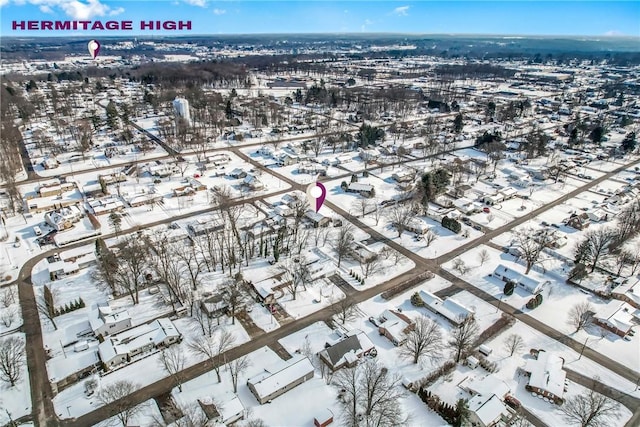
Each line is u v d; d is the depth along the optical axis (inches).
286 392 2667.3
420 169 6501.0
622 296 3563.0
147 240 4165.8
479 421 2375.7
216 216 4963.1
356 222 4975.4
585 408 2517.2
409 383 2704.2
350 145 7834.6
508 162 7130.9
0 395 2600.9
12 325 3201.3
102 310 3248.0
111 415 2479.1
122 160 6815.9
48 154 6934.1
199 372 2815.0
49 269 3767.2
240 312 3408.0
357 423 2410.2
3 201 5236.2
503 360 2952.8
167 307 3449.8
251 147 7731.3
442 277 3939.5
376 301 3585.1
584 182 6338.6
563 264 4163.4
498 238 4662.9
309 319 3356.3
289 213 5017.2
